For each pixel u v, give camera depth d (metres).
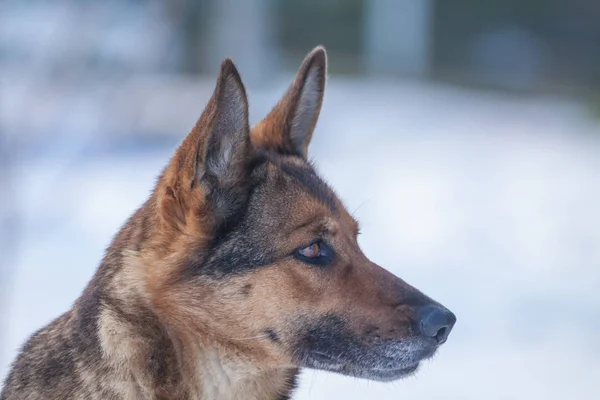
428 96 30.48
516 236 16.58
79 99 13.67
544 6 39.03
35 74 11.45
